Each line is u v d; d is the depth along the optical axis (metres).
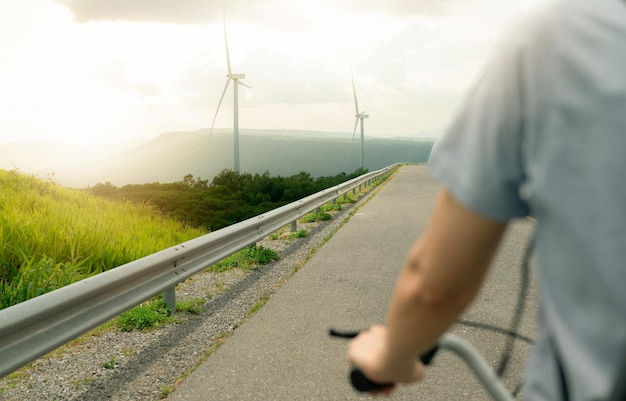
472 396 4.26
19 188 16.09
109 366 5.02
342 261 9.48
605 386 0.75
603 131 0.75
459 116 0.86
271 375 4.73
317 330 5.87
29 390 4.54
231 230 8.09
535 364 0.90
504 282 7.74
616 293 0.74
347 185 20.81
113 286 5.02
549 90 0.79
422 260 0.85
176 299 7.27
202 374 4.79
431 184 30.75
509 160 0.82
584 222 0.75
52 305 4.14
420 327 0.87
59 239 9.62
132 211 18.28
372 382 1.07
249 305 6.97
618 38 0.78
